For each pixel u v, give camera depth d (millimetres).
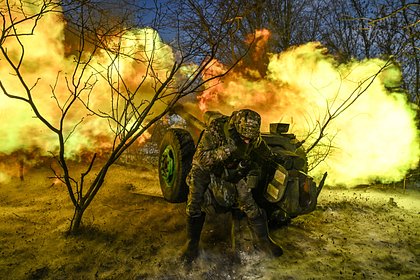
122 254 3361
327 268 3203
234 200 3348
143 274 3033
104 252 3373
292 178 3080
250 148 3049
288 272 3113
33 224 3951
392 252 3551
